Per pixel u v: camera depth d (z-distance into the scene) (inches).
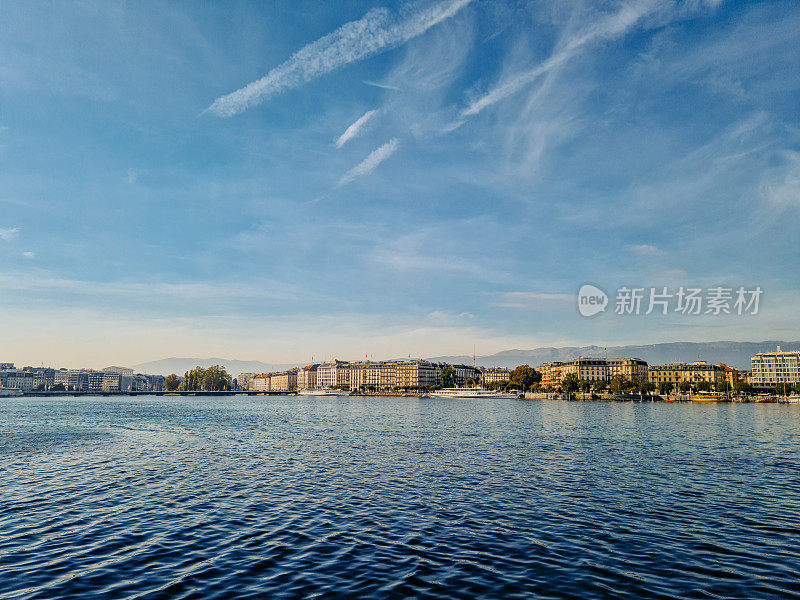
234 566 1005.8
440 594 878.4
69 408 7869.1
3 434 3503.9
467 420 4867.1
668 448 2704.2
